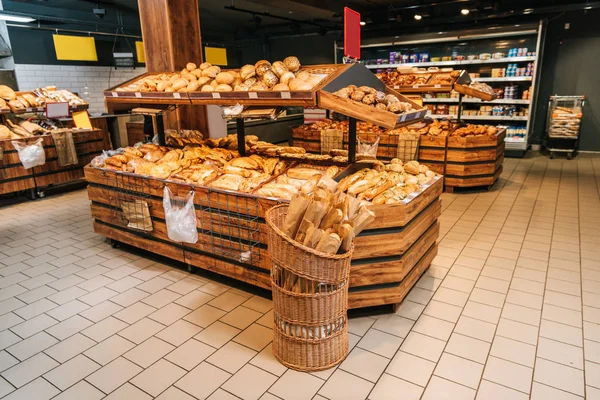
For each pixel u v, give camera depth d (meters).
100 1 9.46
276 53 14.64
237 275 3.40
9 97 6.43
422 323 2.94
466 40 9.27
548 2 9.02
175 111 5.58
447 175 6.32
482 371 2.44
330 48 13.54
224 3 10.64
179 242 3.72
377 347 2.68
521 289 3.39
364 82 3.45
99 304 3.28
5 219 5.45
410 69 7.05
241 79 3.66
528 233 4.62
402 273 2.96
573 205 5.62
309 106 2.99
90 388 2.37
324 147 7.30
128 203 3.89
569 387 2.30
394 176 3.31
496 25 8.84
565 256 4.00
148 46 5.50
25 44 9.25
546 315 3.01
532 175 7.39
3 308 3.25
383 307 3.14
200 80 3.85
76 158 6.70
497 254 4.08
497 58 8.69
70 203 6.17
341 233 2.28
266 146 4.42
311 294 2.29
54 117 6.77
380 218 2.79
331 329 2.42
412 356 2.58
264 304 3.24
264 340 2.78
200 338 2.81
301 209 2.29
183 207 3.50
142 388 2.36
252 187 3.23
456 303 3.19
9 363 2.60
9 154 5.95
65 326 2.99
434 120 7.00
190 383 2.39
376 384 2.35
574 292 3.32
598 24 8.62
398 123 2.91
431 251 3.61
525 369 2.45
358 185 3.07
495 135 6.13
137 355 2.65
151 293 3.44
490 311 3.07
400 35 9.64
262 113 3.28
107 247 4.46
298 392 2.30
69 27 9.82
